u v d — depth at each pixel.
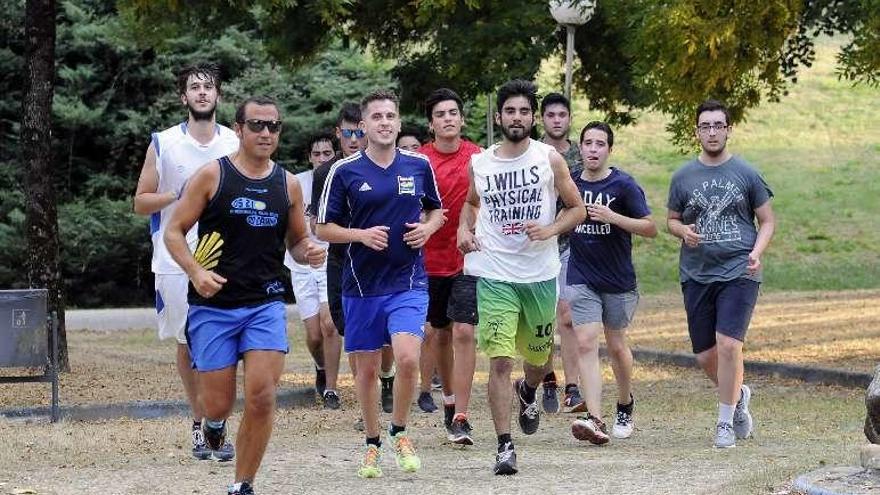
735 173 19.09
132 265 54.38
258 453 13.98
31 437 19.92
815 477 14.55
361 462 17.59
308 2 33.69
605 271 19.62
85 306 54.16
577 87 42.25
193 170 18.19
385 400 23.62
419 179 16.38
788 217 68.19
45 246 28.11
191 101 18.20
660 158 76.75
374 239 15.79
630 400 20.25
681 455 17.81
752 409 23.11
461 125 20.73
